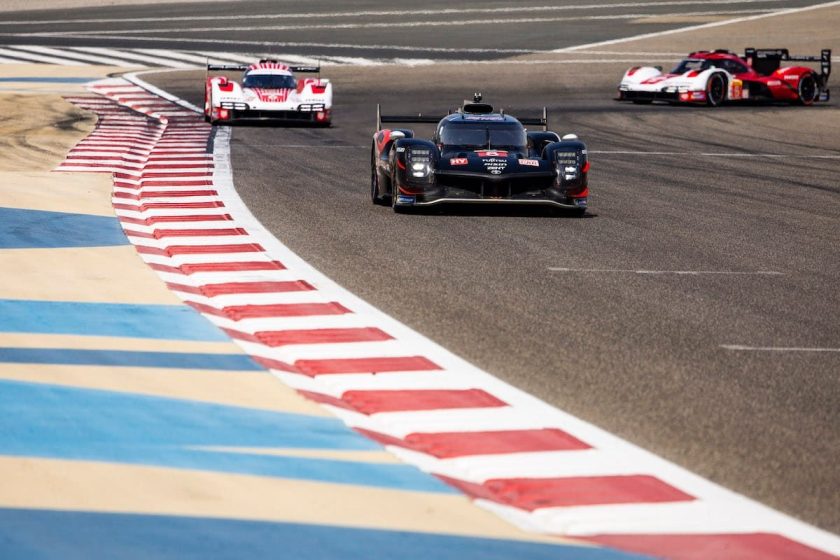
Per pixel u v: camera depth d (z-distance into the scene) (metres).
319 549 15.39
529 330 28.05
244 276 33.50
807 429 21.41
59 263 34.06
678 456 19.80
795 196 54.03
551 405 22.36
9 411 20.73
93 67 121.31
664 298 31.92
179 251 37.03
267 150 68.12
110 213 43.88
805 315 30.36
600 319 29.31
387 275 34.06
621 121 88.00
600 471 18.94
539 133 49.44
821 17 166.50
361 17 175.88
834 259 38.50
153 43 146.38
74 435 19.64
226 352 25.47
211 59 131.00
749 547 16.16
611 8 185.38
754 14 172.38
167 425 20.38
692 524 16.92
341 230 41.91
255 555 15.12
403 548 15.55
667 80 98.69
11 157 60.62
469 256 37.31
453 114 49.72
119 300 29.84
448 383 23.61
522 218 45.78
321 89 81.94
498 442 20.23
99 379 22.97
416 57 133.75
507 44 146.00
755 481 18.80
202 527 16.00
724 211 48.97
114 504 16.72
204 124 81.62
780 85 101.19
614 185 56.91
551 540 16.19
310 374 24.25
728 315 30.12
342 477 18.20
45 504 16.64
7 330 26.41
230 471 18.23
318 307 29.88
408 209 47.22
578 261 36.97
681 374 24.70
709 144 76.00
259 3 198.12
